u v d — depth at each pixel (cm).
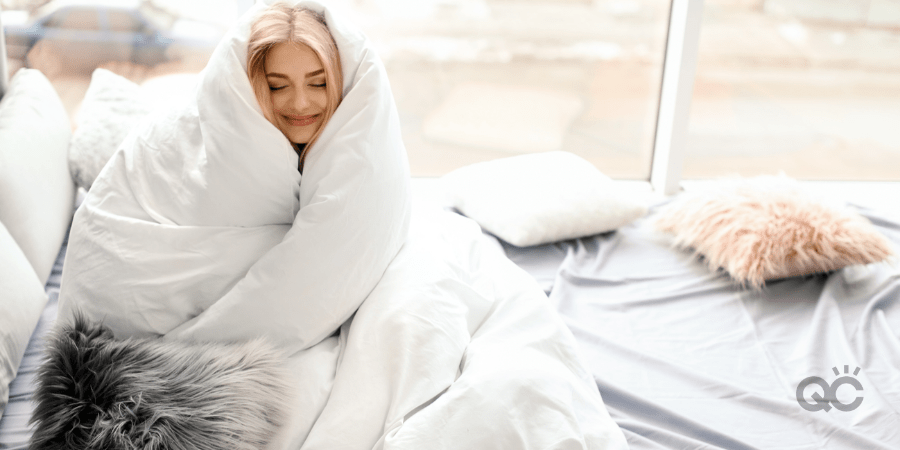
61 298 127
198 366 106
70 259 127
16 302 129
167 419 97
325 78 121
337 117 123
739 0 222
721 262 178
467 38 221
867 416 129
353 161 121
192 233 122
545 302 142
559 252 192
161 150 128
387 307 122
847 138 242
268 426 104
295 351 121
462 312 131
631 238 203
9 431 117
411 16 217
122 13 212
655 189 242
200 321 118
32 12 208
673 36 223
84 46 214
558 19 221
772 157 245
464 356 124
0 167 149
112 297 121
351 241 121
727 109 238
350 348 117
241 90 117
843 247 172
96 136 181
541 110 233
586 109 235
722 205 187
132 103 191
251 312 117
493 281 149
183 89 223
